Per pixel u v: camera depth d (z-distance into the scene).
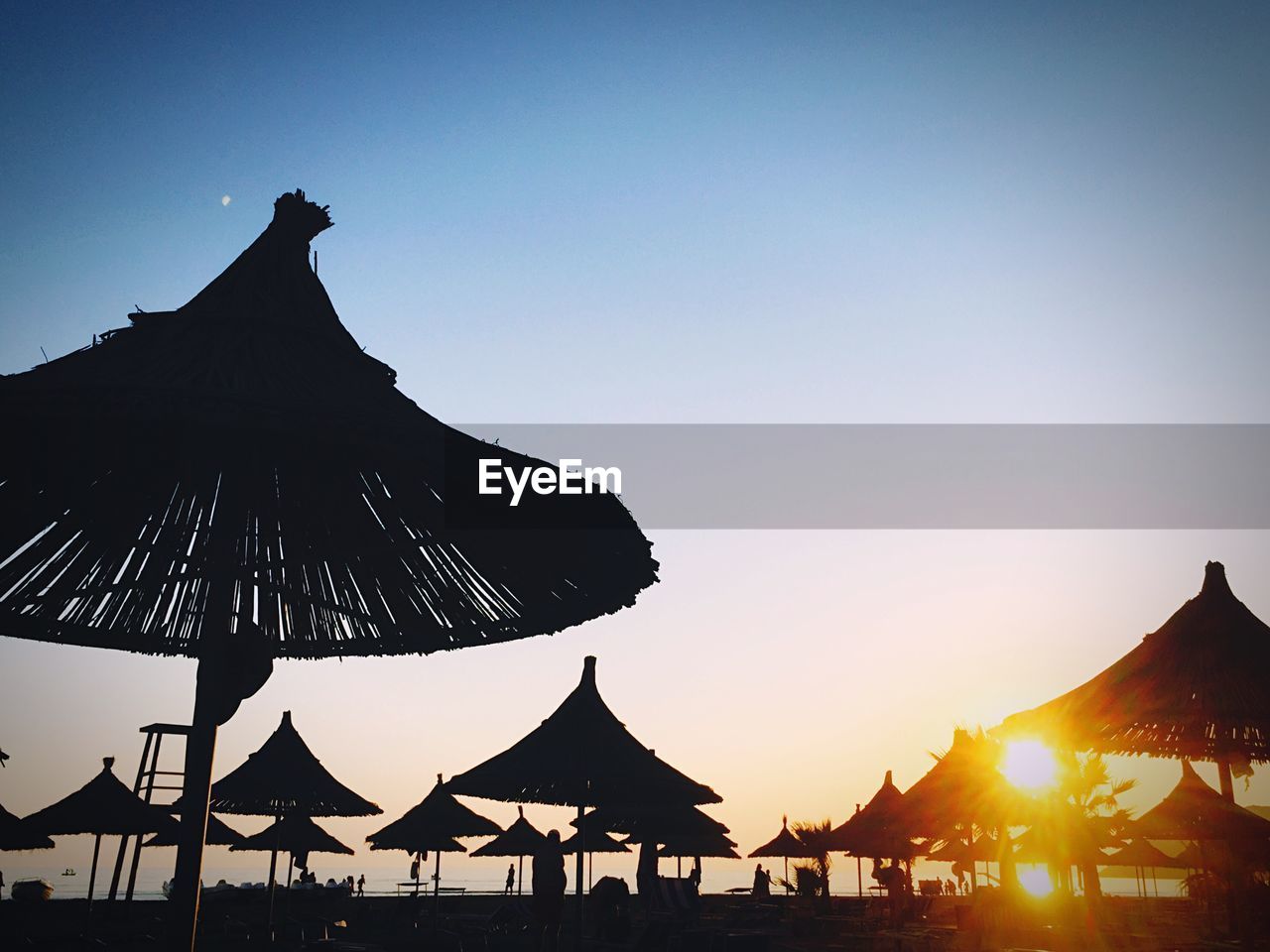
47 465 4.52
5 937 14.45
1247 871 13.38
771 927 20.88
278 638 6.38
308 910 22.62
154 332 4.42
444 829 23.34
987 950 15.84
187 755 4.39
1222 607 9.09
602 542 5.12
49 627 5.77
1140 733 8.55
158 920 18.73
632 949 14.10
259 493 5.12
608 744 11.75
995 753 17.53
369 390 4.52
